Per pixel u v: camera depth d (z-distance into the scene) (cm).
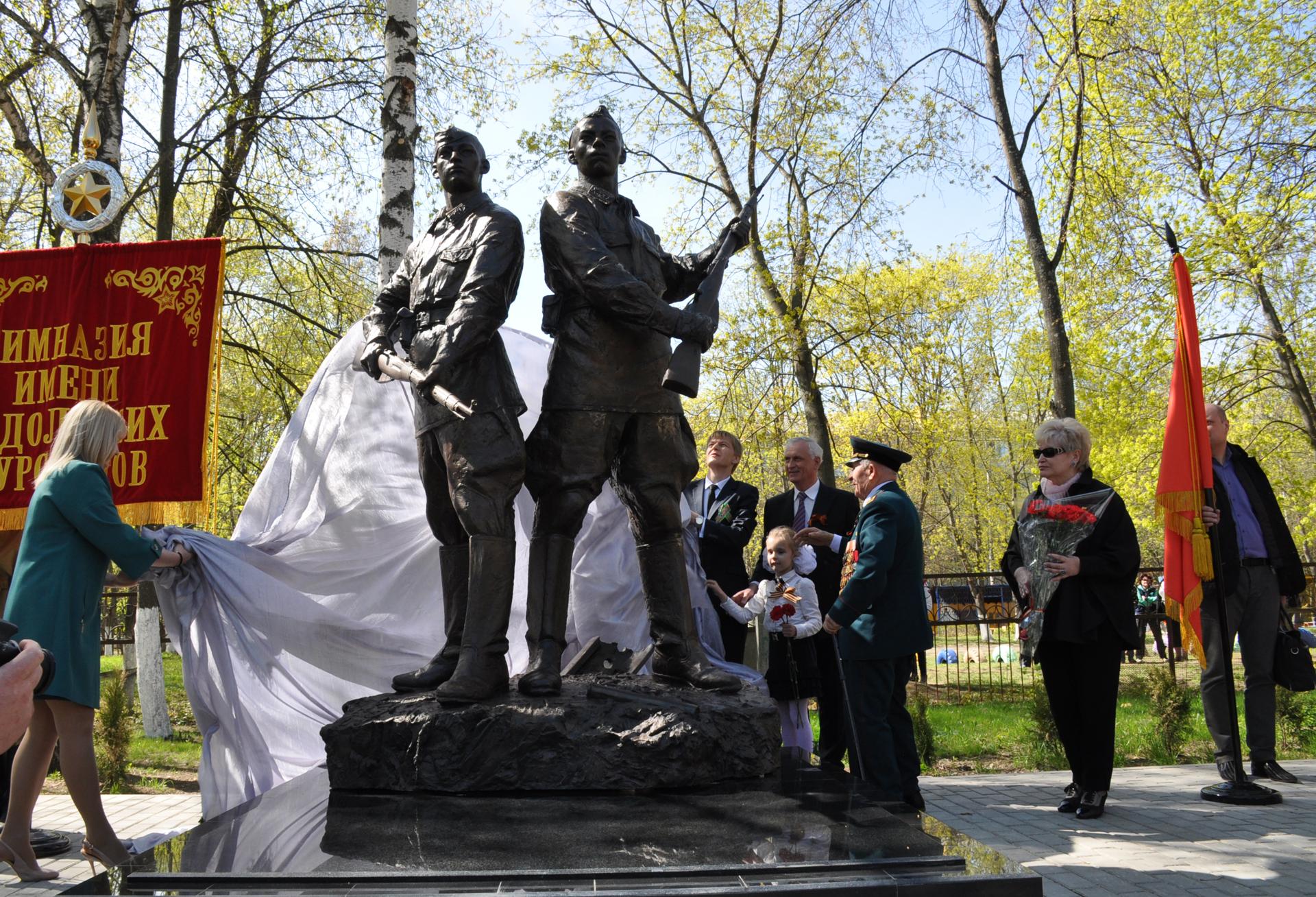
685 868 242
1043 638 531
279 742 500
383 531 559
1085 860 458
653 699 354
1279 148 1515
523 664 580
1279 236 1543
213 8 1264
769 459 1670
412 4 836
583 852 259
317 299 1377
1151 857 461
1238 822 531
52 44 1068
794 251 1505
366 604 548
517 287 390
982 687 1282
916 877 239
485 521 364
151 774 816
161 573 497
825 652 631
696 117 1568
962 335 2806
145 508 602
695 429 1642
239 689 502
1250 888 411
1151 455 1756
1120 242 1333
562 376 387
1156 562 2716
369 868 247
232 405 1473
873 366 1558
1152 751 808
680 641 397
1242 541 642
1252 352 1784
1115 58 1334
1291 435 1955
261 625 509
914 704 811
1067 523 522
